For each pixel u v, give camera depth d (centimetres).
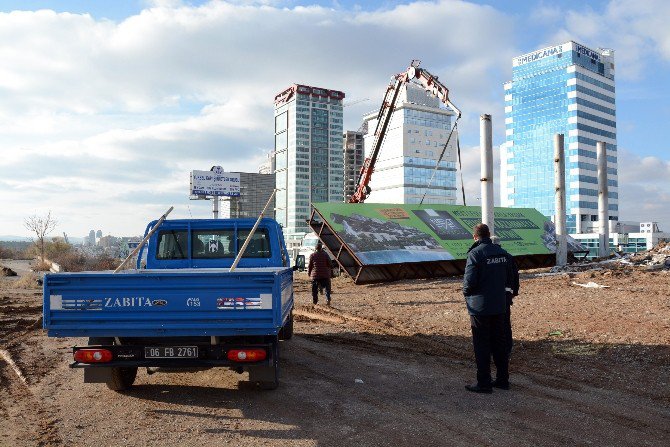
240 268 795
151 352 559
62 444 449
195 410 545
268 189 11912
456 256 2644
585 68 15175
